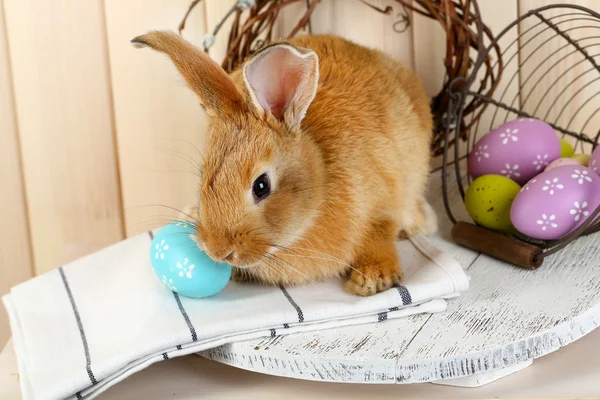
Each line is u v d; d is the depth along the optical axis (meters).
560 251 0.68
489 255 0.69
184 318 0.61
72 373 0.57
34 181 0.86
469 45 0.74
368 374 0.57
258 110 0.59
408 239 0.71
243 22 0.81
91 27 0.82
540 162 0.71
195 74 0.60
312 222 0.62
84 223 0.88
